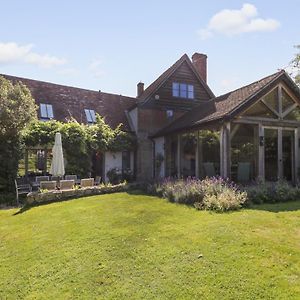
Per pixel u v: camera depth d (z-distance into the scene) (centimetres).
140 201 1173
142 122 2298
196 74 2514
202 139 1642
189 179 1467
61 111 2184
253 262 533
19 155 1608
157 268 541
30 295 489
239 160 1475
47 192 1302
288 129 1534
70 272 553
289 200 1088
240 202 956
